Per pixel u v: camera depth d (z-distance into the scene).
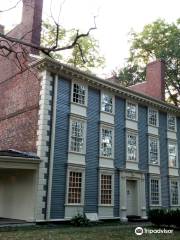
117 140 24.66
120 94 25.56
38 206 18.56
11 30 25.73
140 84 33.00
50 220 18.95
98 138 23.22
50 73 20.86
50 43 25.72
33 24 23.00
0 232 15.30
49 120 20.11
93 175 22.25
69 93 21.89
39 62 20.47
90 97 23.39
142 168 26.17
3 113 24.20
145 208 25.41
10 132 22.70
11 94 23.64
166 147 29.17
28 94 21.67
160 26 38.72
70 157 20.91
